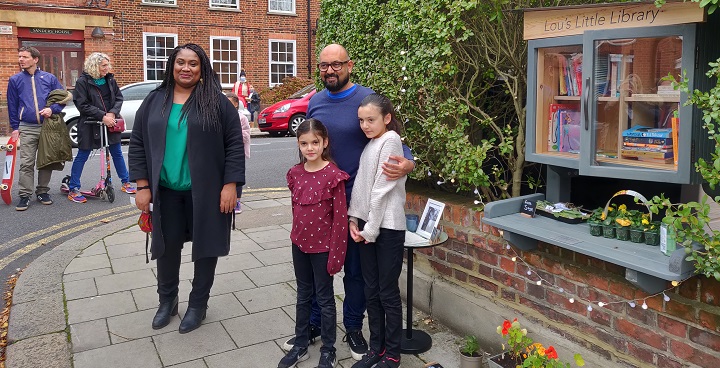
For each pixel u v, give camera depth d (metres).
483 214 3.43
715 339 2.34
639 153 2.63
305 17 21.94
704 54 2.35
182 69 3.52
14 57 16.47
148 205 3.67
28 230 6.32
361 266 3.13
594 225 2.75
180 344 3.50
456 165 3.37
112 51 18.09
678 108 2.44
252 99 19.28
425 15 3.43
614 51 2.66
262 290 4.38
